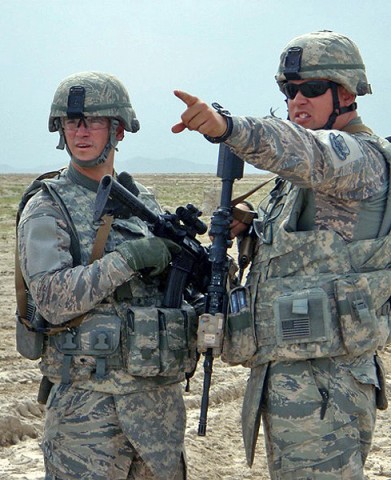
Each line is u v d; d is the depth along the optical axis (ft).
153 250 14.64
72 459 14.69
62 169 16.17
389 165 14.30
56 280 14.42
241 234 15.43
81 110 14.89
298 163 12.88
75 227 14.98
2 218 103.09
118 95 15.28
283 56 14.71
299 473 13.99
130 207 14.78
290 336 13.96
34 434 24.06
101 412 14.71
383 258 14.35
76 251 14.94
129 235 15.39
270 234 14.62
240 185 209.97
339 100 14.60
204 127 12.34
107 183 14.52
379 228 14.35
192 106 12.27
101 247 14.89
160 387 15.19
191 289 16.48
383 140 14.67
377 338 14.20
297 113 14.75
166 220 15.15
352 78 14.46
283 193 14.87
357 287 14.02
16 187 224.12
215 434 25.21
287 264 14.37
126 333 14.80
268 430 14.56
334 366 14.11
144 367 14.66
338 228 14.21
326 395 13.97
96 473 14.60
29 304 15.25
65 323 14.76
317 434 13.92
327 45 14.39
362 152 13.84
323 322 13.87
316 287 14.10
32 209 14.96
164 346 14.93
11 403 25.41
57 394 14.96
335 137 13.53
